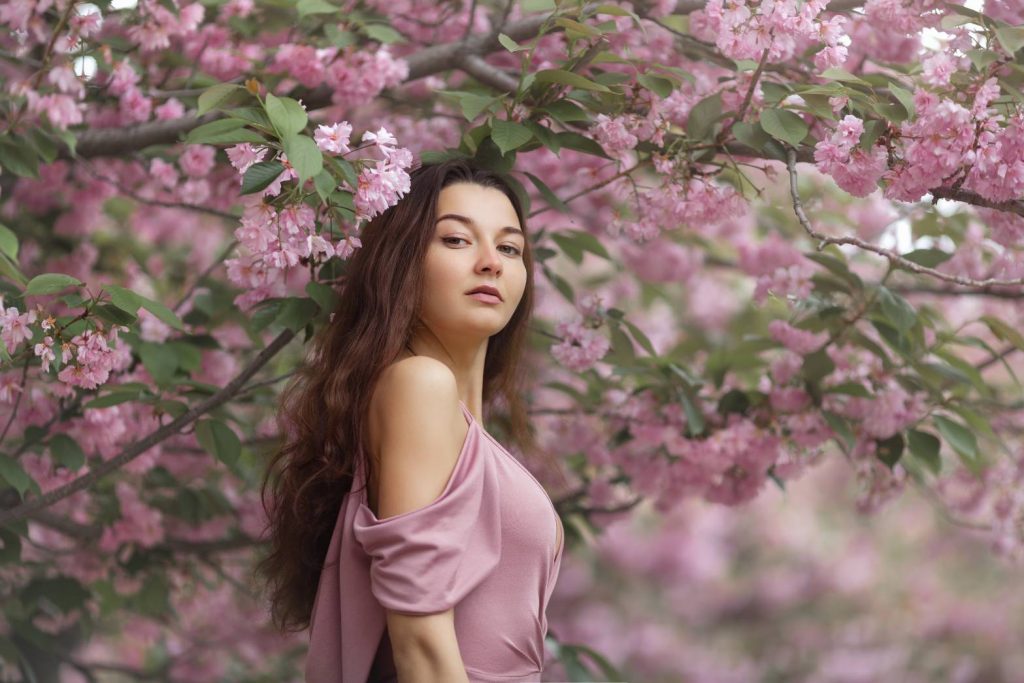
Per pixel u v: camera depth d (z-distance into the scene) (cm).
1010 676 1112
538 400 530
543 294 449
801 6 304
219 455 359
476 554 257
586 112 333
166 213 552
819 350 401
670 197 338
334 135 269
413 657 242
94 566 478
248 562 547
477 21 427
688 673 1119
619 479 500
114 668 593
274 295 330
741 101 338
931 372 396
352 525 265
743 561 1205
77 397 375
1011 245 357
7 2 320
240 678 632
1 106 345
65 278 282
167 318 293
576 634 1084
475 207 281
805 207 526
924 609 1155
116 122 392
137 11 357
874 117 318
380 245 282
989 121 287
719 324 710
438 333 280
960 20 294
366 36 397
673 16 434
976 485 511
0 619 464
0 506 396
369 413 268
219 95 276
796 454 437
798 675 1133
